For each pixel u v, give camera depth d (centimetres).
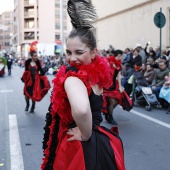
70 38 193
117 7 2158
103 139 191
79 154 180
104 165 184
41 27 7956
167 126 658
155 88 900
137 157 464
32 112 831
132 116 772
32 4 7906
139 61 1151
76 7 201
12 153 489
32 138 571
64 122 193
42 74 811
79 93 167
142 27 1852
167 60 1085
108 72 201
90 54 195
